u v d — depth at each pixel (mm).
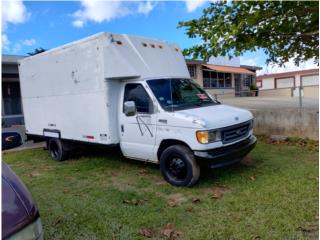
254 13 6109
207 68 22984
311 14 6191
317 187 4578
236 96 17922
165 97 5504
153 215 4012
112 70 5773
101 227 3725
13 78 16719
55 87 7305
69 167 6949
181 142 5055
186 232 3523
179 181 5105
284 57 8172
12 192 2070
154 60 6098
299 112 8258
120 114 5977
